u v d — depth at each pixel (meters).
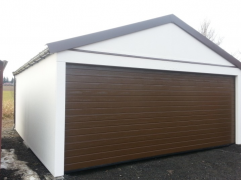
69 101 4.11
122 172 4.31
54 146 3.88
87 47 4.22
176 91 5.55
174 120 5.50
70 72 4.13
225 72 6.43
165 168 4.61
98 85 4.43
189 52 5.72
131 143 4.81
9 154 5.41
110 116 4.55
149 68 5.02
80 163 4.19
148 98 5.08
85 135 4.26
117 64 4.57
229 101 6.67
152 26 5.04
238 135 6.73
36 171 4.22
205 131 6.09
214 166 4.82
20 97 7.92
